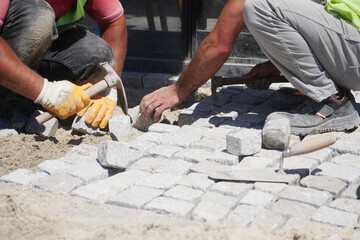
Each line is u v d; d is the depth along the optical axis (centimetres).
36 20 366
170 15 564
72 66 418
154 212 267
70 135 408
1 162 342
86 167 321
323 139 295
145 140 368
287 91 438
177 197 279
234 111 430
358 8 357
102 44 420
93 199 281
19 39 370
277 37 351
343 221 255
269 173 306
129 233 239
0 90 497
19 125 413
